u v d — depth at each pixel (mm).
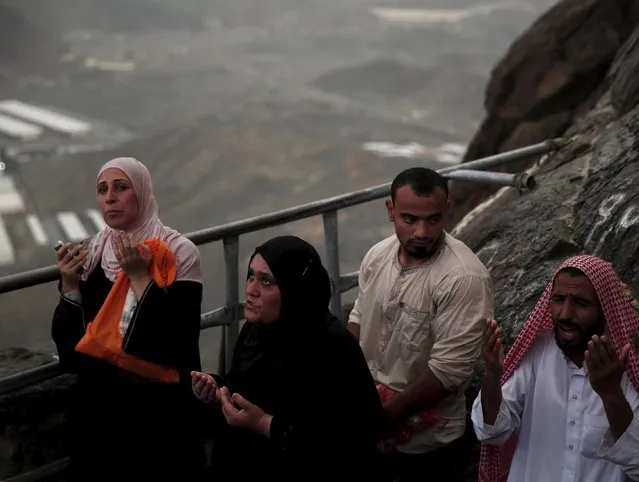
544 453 2516
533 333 2549
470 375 2930
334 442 2600
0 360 3744
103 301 2957
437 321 2938
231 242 3557
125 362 2830
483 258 4387
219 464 2893
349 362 2607
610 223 3891
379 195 3992
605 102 5738
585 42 7332
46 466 3166
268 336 2633
